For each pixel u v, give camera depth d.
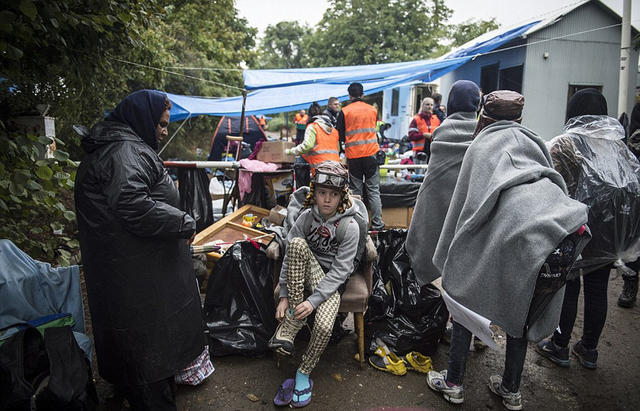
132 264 1.86
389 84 7.65
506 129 2.10
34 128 3.75
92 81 3.70
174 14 12.91
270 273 2.78
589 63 10.16
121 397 2.29
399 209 4.98
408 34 27.69
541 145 2.08
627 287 3.44
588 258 2.40
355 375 2.55
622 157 2.43
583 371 2.64
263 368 2.60
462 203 2.13
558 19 9.71
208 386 2.42
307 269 2.37
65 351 1.79
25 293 2.03
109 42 3.29
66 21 2.73
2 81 3.29
